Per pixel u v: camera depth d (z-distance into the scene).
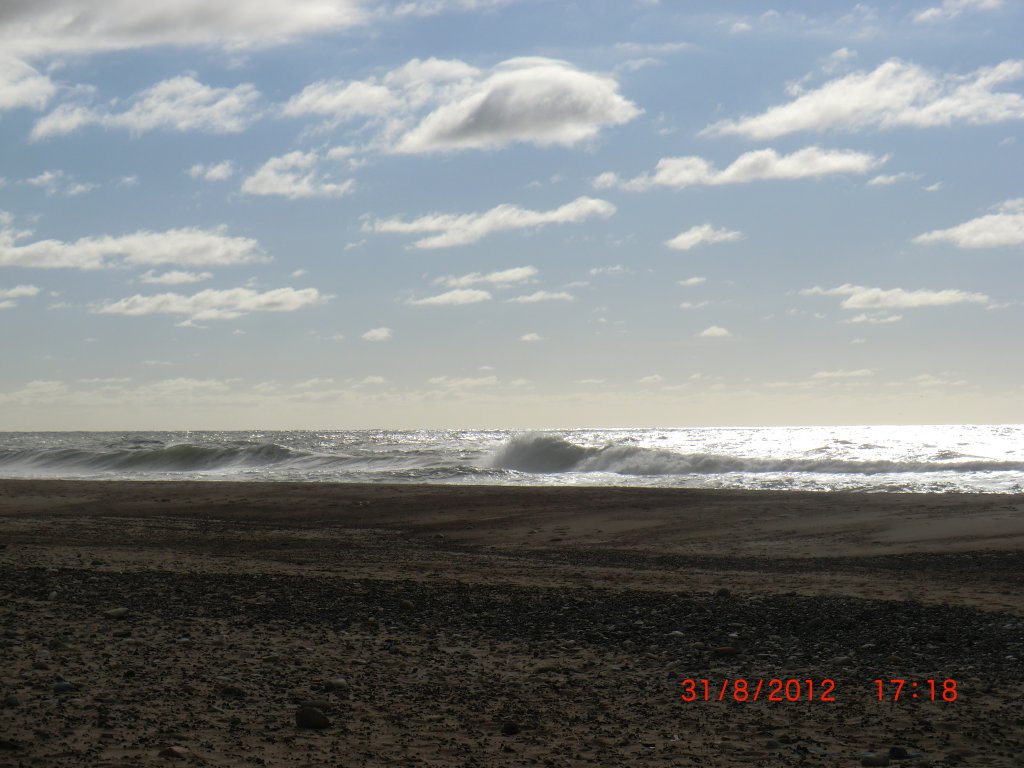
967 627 11.09
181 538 22.41
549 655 10.25
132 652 10.02
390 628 11.57
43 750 6.66
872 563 17.52
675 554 19.55
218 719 7.63
